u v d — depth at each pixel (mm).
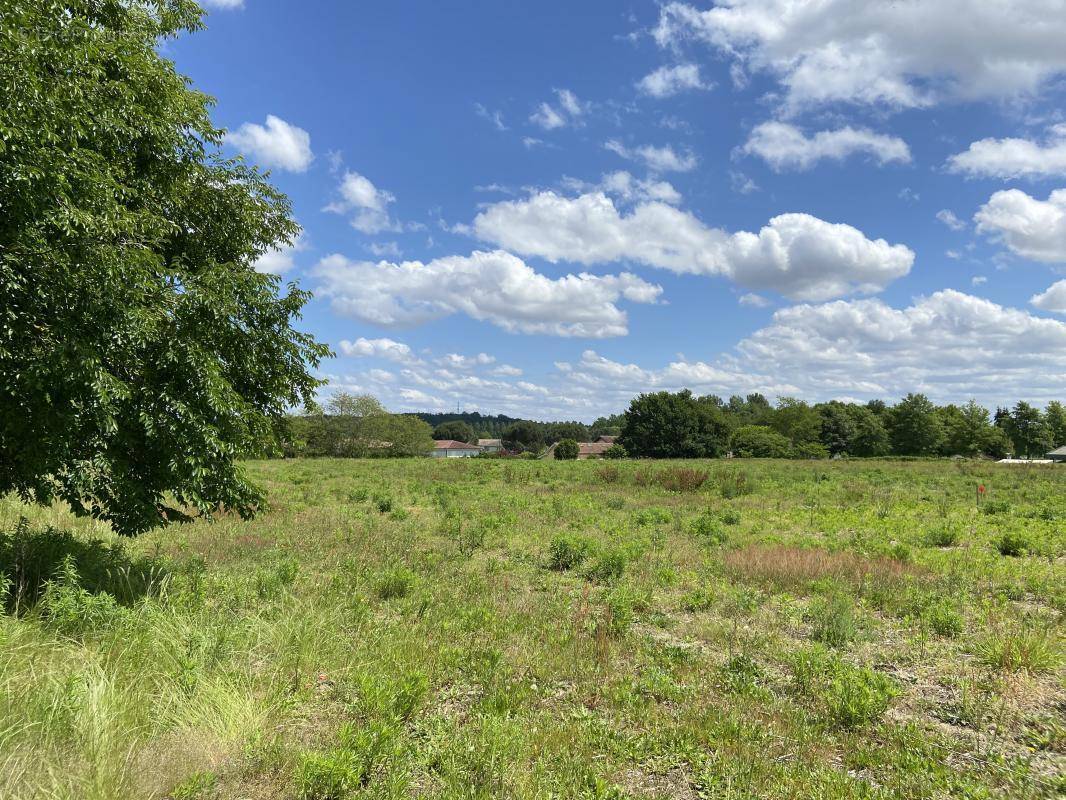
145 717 4008
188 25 8922
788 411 94188
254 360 8070
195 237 8664
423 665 5398
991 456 82500
